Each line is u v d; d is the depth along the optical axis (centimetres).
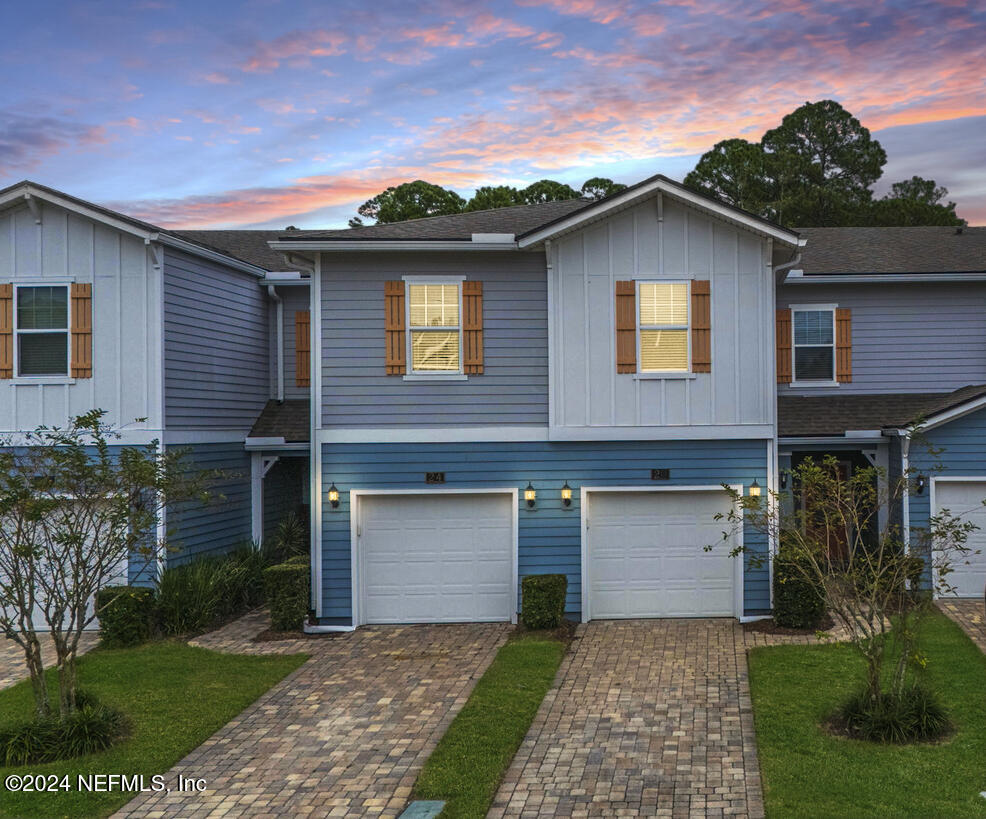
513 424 1535
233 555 1716
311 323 1546
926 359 1908
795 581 1430
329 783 884
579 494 1532
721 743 958
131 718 1070
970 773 839
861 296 1919
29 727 970
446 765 906
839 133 5150
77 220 1573
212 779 902
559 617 1472
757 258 1516
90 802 850
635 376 1518
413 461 1539
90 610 1557
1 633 1527
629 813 795
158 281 1550
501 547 1555
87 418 1048
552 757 934
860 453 1955
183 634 1487
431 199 4312
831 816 762
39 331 1573
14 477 1023
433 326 1546
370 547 1555
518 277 1540
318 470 1538
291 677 1248
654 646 1366
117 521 1012
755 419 1513
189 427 1627
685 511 1545
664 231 1518
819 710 1027
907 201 4553
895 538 1662
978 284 1898
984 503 1548
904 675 1003
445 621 1555
